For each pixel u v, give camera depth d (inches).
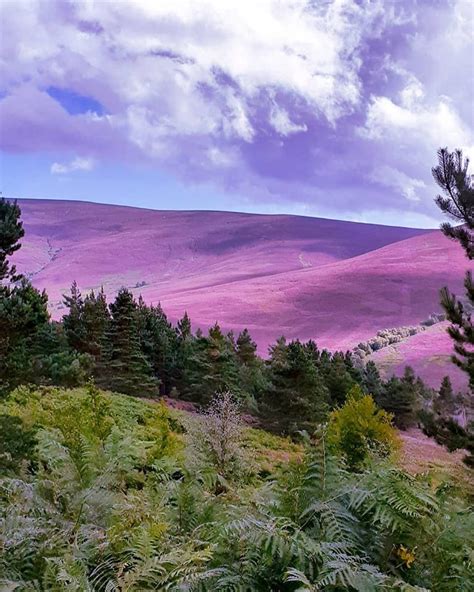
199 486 138.3
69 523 114.4
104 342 1177.4
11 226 420.5
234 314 5600.4
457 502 103.9
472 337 454.6
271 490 114.9
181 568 78.6
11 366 406.6
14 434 279.0
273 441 702.5
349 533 88.2
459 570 83.5
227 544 89.0
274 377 961.5
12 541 93.8
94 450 166.6
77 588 75.8
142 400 952.9
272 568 81.7
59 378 824.3
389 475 99.4
